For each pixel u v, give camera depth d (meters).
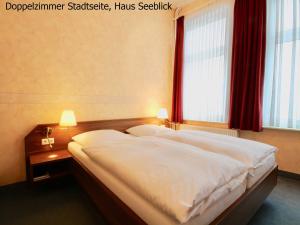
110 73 3.03
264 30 2.67
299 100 2.51
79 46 2.68
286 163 2.67
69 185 2.37
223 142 2.02
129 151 1.65
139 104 3.47
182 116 3.88
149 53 3.57
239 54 2.92
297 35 2.49
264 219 1.71
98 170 1.64
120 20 3.10
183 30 3.78
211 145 1.94
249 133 2.99
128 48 3.24
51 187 2.31
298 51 2.49
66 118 2.35
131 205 1.20
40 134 2.36
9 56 2.16
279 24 2.62
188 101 3.83
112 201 1.37
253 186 1.57
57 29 2.48
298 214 1.79
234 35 2.96
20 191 2.21
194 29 3.64
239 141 2.07
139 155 1.52
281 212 1.82
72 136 2.62
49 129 2.39
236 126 3.03
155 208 1.06
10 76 2.18
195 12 3.61
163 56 3.83
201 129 3.45
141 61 3.45
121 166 1.38
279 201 2.02
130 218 1.16
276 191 2.24
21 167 2.32
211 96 3.41
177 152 1.59
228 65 3.14
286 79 2.59
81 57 2.70
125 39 3.18
